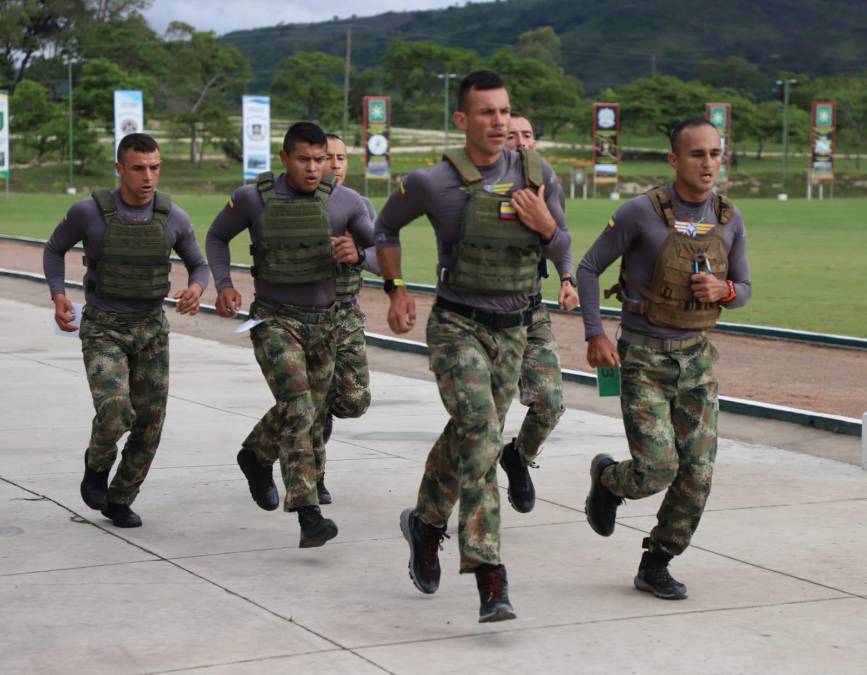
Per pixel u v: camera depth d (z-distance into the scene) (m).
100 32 154.62
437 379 5.48
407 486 8.00
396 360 14.01
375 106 81.12
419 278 23.91
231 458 8.84
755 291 21.73
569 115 155.25
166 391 6.97
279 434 6.79
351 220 6.76
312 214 6.58
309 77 154.50
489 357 5.48
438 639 5.17
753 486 7.96
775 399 11.41
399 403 11.22
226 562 6.29
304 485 6.30
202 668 4.82
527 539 6.75
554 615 5.48
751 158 150.50
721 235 5.66
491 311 5.43
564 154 142.25
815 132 91.00
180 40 154.62
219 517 7.21
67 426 9.96
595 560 6.35
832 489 7.89
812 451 9.25
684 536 5.70
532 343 7.00
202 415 10.51
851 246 34.19
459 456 5.37
